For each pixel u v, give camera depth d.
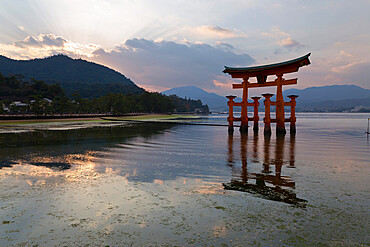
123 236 4.17
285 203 5.76
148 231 4.35
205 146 16.88
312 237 4.11
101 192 6.59
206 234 4.25
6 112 84.88
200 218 4.93
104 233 4.27
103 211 5.26
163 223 4.69
